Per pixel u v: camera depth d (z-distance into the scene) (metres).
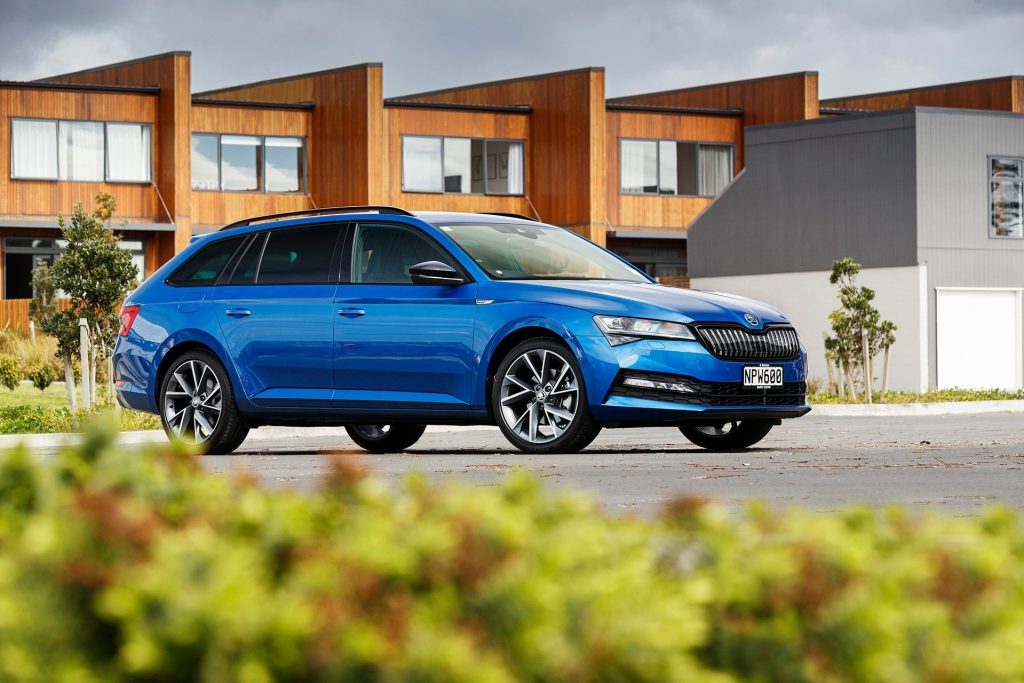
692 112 52.41
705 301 11.51
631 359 10.95
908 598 2.59
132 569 2.21
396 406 11.68
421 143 49.62
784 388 11.59
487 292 11.43
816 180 35.53
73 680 2.10
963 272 33.75
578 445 11.20
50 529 2.32
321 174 48.41
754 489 8.61
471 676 2.09
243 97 51.88
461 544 2.45
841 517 3.23
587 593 2.26
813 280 35.66
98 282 22.00
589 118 48.69
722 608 2.47
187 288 12.84
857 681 2.34
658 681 2.21
